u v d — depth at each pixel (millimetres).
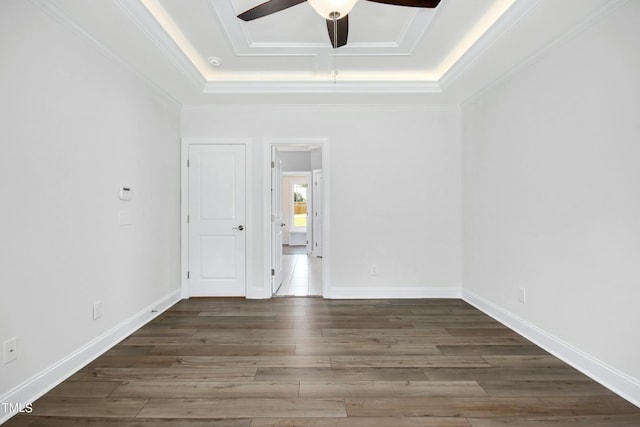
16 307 1722
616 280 1895
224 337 2711
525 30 2227
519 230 2781
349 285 3889
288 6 1815
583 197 2121
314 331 2844
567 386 1956
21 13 1743
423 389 1927
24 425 1602
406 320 3123
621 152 1859
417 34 2611
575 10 1989
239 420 1647
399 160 3889
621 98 1856
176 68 2809
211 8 2250
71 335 2107
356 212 3891
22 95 1754
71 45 2105
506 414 1694
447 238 3887
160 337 2707
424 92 3467
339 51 2898
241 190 3879
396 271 3891
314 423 1627
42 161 1885
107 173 2477
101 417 1664
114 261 2568
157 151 3260
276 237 4230
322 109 3865
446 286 3889
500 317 3064
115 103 2572
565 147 2270
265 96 3545
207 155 3861
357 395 1865
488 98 3260
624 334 1849
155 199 3223
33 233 1825
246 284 3883
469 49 2674
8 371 1674
